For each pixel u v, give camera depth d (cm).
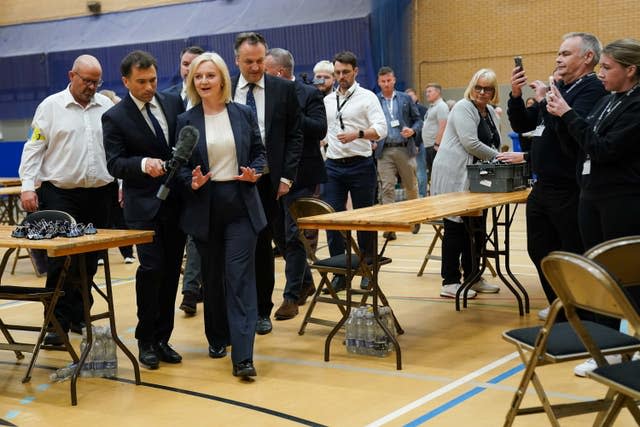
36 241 391
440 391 403
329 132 635
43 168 510
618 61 377
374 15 1429
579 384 405
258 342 510
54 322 434
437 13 1559
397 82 1505
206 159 427
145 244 446
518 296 569
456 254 628
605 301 260
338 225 444
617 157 378
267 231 516
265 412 379
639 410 279
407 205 512
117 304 649
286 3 1528
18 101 1853
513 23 1492
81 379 440
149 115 447
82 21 1778
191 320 578
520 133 529
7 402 404
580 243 473
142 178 434
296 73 1505
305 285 612
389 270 765
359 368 450
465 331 526
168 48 1642
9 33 1872
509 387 406
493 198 539
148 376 443
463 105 603
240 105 446
